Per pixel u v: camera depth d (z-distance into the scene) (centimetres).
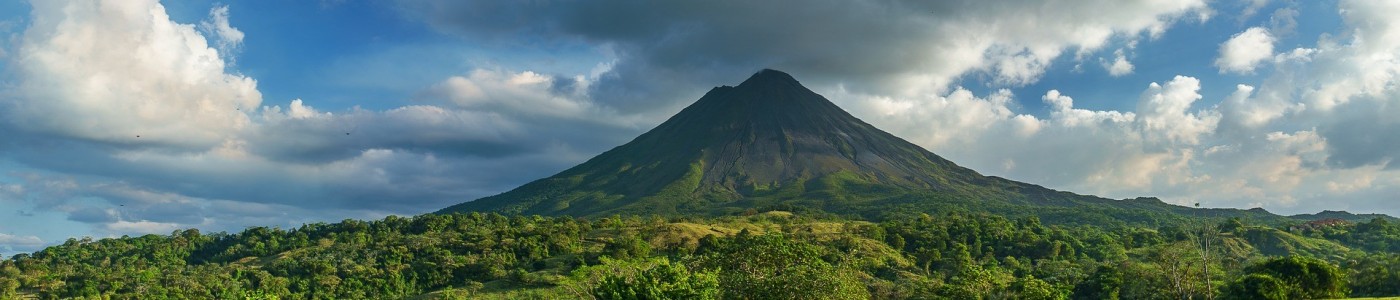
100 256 18175
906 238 15250
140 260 17812
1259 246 14738
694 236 15550
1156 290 7988
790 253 6372
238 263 17062
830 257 11900
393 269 14275
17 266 15812
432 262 14250
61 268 16388
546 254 14762
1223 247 13888
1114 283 8675
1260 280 7119
